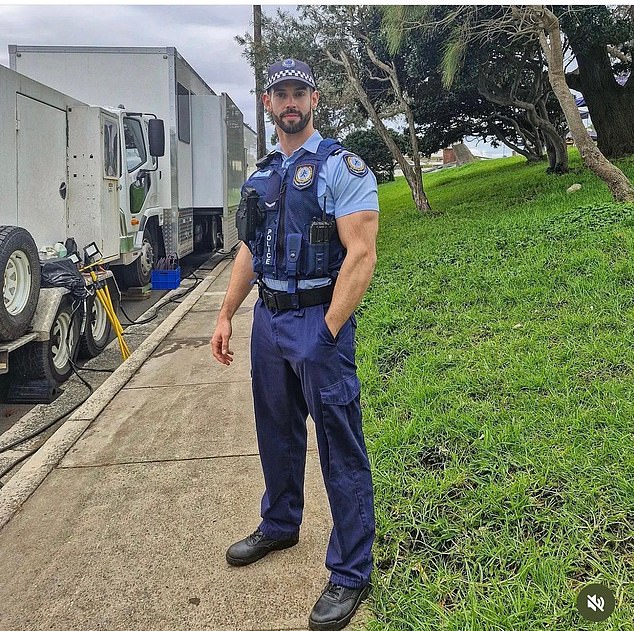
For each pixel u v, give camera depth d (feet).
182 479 12.23
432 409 12.98
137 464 12.96
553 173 51.60
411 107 57.47
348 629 8.02
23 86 19.77
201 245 51.01
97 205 24.08
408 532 9.45
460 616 7.63
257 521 10.64
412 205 60.70
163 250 36.58
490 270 23.07
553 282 20.08
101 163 24.06
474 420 12.09
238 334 24.09
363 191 7.75
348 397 8.04
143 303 32.91
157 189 35.01
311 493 11.39
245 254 9.46
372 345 17.60
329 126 57.31
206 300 31.50
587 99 52.90
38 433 15.89
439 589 8.27
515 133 73.15
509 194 46.78
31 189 20.43
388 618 8.03
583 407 12.14
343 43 50.70
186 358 20.92
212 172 43.47
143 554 9.84
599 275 19.57
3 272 15.57
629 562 8.27
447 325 18.57
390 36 36.63
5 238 15.79
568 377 13.48
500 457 10.77
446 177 93.61
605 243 22.91
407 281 24.50
